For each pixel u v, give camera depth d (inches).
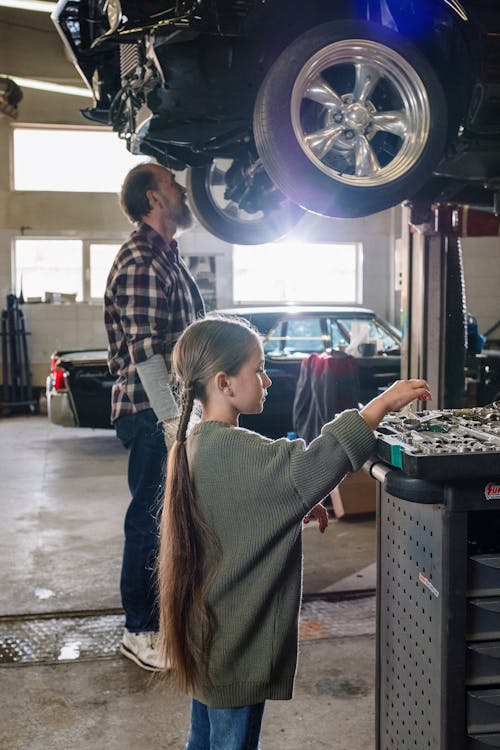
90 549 173.0
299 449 57.7
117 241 444.8
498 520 68.9
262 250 458.3
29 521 197.0
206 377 61.4
